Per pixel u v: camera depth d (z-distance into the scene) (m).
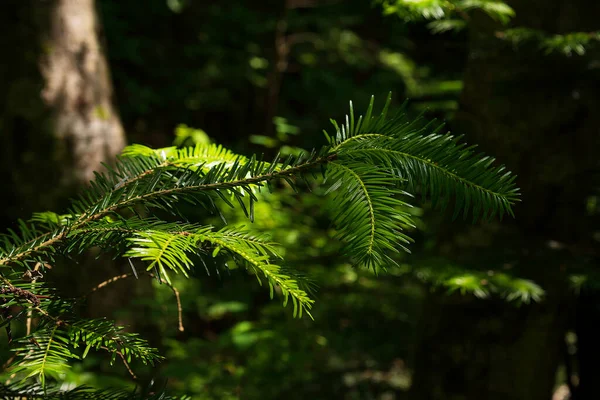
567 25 2.28
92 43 3.77
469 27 2.44
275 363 3.19
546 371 2.54
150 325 3.41
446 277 2.05
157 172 1.12
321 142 7.20
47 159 3.55
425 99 4.76
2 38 3.52
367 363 3.64
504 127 2.35
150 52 7.57
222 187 1.06
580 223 2.42
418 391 2.73
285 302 1.02
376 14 8.29
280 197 4.28
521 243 2.34
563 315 2.50
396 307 3.64
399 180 1.05
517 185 2.37
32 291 1.04
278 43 6.96
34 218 1.16
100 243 1.04
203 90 7.50
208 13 7.86
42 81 3.55
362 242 1.02
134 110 7.10
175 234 1.04
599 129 2.28
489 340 2.55
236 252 1.03
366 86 7.84
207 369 2.95
